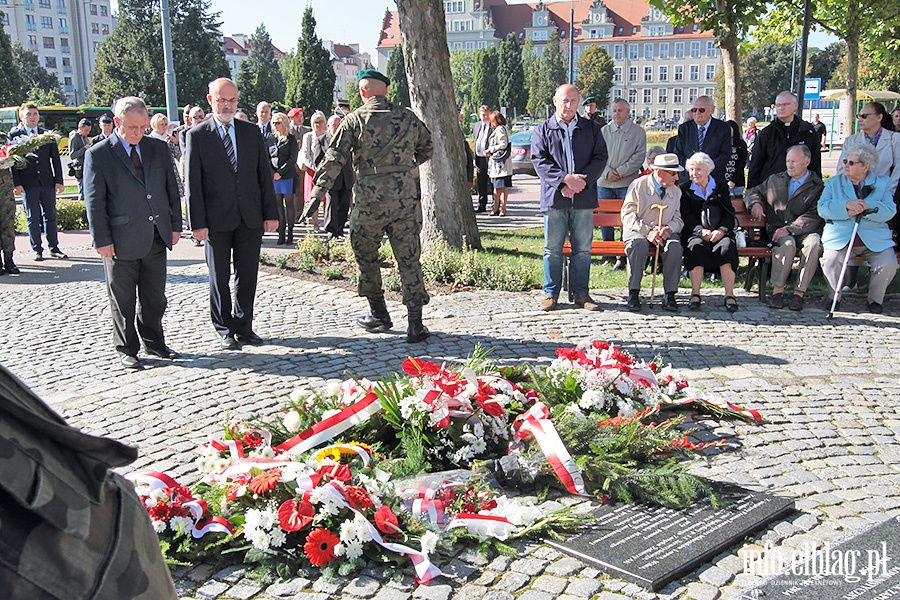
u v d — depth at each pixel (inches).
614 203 356.5
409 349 262.7
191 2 2484.0
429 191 418.6
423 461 165.3
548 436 162.1
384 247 421.7
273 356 257.1
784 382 226.5
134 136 242.5
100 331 293.3
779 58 3371.1
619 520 144.6
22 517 43.9
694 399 200.8
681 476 154.7
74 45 4143.7
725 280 309.9
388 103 262.5
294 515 132.6
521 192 832.9
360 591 124.6
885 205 299.1
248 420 179.8
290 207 481.7
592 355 198.8
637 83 4370.1
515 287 346.3
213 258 263.0
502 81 3486.7
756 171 356.8
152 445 185.6
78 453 48.4
